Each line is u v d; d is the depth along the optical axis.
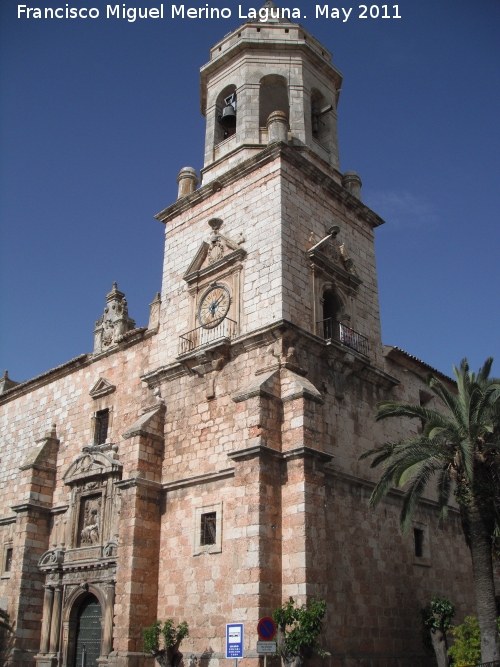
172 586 23.75
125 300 33.62
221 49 33.19
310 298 25.84
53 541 30.84
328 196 29.45
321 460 21.91
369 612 22.95
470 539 21.16
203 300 27.52
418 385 31.31
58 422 33.88
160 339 29.05
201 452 24.92
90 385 32.75
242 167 28.36
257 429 21.52
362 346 27.83
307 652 18.58
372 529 24.64
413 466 20.92
